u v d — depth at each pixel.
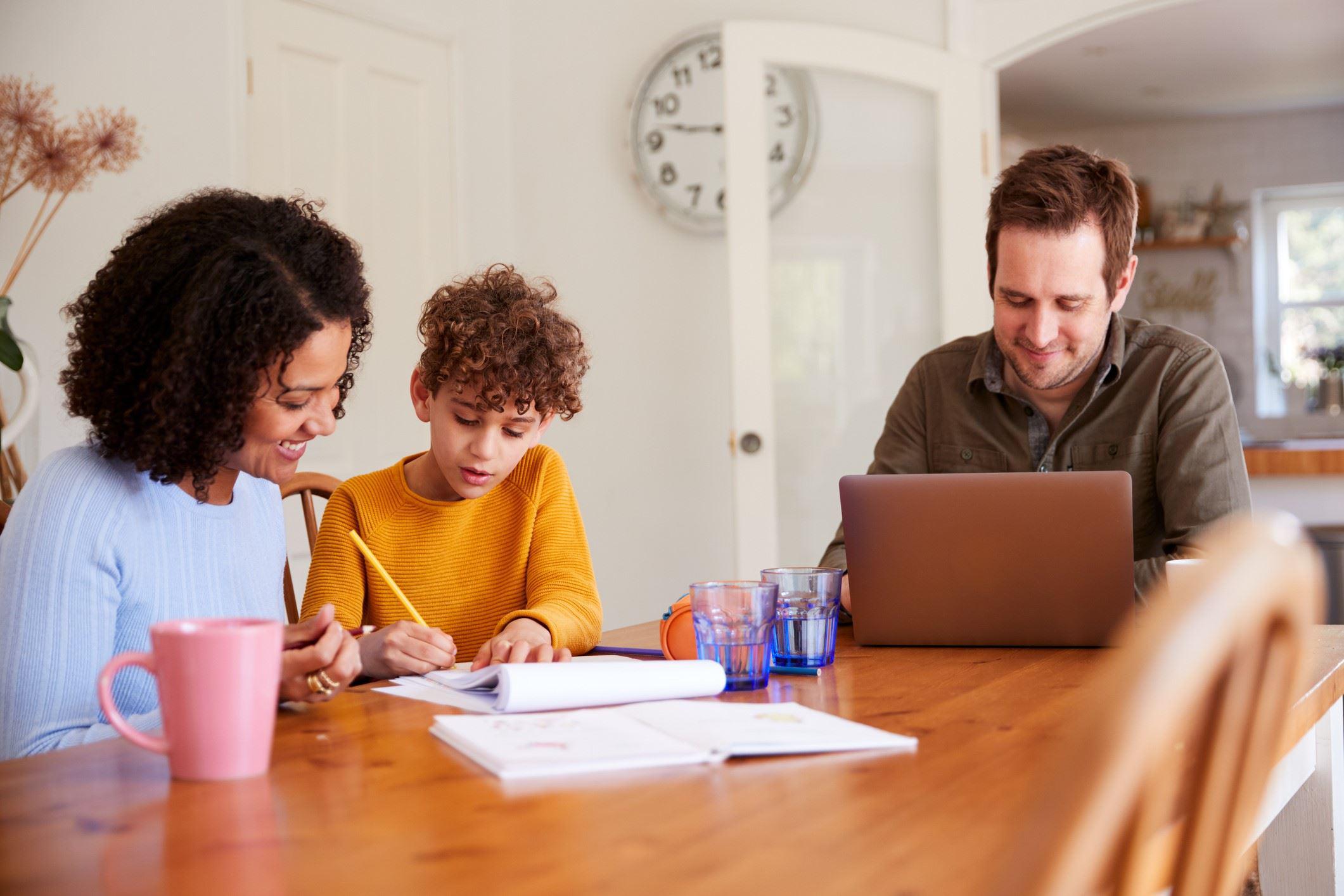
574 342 1.47
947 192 3.40
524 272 3.82
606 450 3.80
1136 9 3.35
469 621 1.51
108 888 0.56
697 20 3.66
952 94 3.41
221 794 0.72
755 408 3.44
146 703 1.09
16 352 2.16
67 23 2.50
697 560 3.72
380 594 1.49
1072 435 1.76
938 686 1.03
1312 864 1.26
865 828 0.64
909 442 1.92
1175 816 0.62
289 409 1.07
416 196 3.42
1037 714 0.91
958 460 1.87
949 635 1.25
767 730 0.83
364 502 1.52
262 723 0.76
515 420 1.39
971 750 0.80
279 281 1.03
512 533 1.51
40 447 2.45
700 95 3.67
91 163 2.40
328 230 1.11
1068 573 1.21
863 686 1.04
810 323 3.54
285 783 0.74
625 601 3.79
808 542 3.55
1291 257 6.84
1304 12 4.87
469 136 3.61
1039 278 1.60
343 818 0.67
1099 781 0.39
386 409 3.31
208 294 1.01
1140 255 6.93
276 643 0.77
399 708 0.96
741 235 3.45
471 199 3.61
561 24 3.78
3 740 0.99
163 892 0.56
